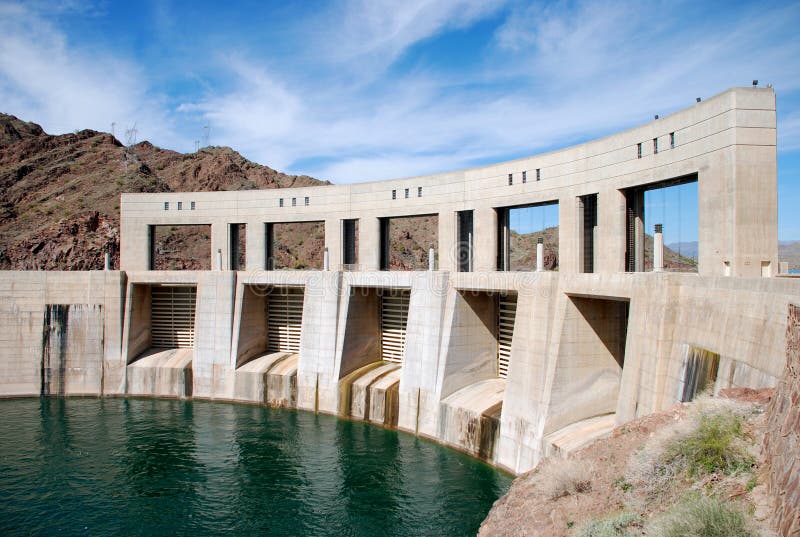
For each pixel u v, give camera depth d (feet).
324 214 184.14
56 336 172.14
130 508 97.50
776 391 51.78
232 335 167.73
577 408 100.37
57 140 462.60
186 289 186.19
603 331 102.68
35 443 127.85
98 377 172.35
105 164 426.92
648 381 78.48
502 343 136.05
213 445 126.31
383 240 180.45
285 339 176.35
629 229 123.34
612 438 70.23
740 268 92.22
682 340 74.43
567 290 100.37
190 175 460.96
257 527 90.99
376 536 87.20
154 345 186.39
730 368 63.93
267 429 137.39
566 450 88.94
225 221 195.00
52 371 171.63
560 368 99.25
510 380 110.52
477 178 157.89
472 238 165.48
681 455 56.08
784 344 55.62
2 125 461.37
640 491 56.75
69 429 137.80
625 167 119.44
